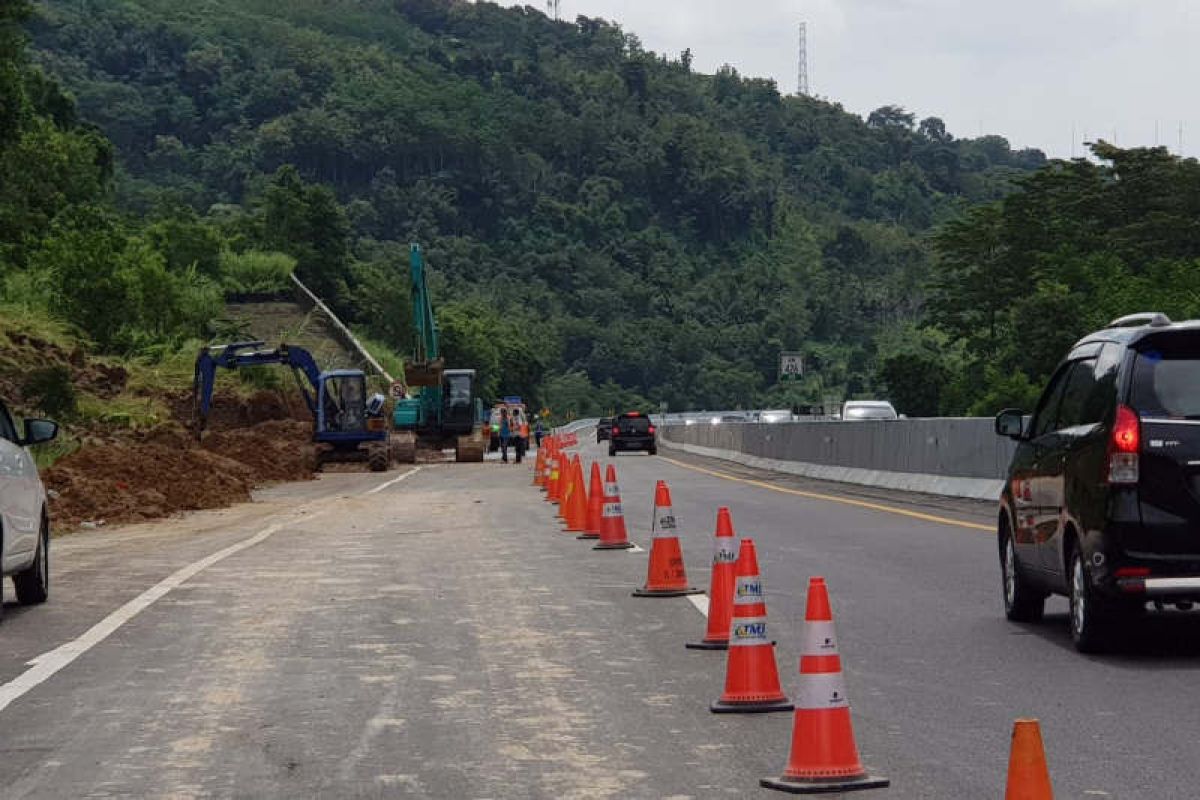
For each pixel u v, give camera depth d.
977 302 131.12
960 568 17.50
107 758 8.44
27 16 80.81
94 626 13.50
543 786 7.70
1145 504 11.14
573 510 23.92
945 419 31.61
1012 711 9.52
